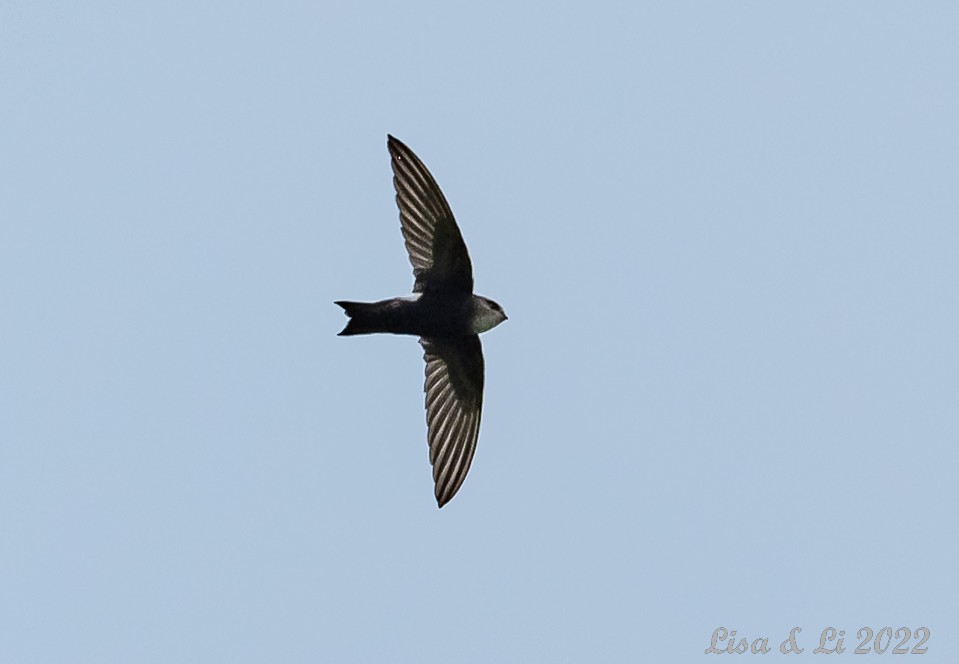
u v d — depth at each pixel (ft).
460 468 54.75
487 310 52.11
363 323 51.70
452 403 54.34
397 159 51.62
